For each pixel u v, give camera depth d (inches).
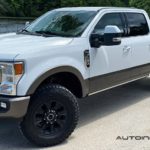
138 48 273.9
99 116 258.8
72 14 251.1
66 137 208.7
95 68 231.3
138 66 276.7
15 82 186.5
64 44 212.5
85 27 233.8
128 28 269.0
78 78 217.9
